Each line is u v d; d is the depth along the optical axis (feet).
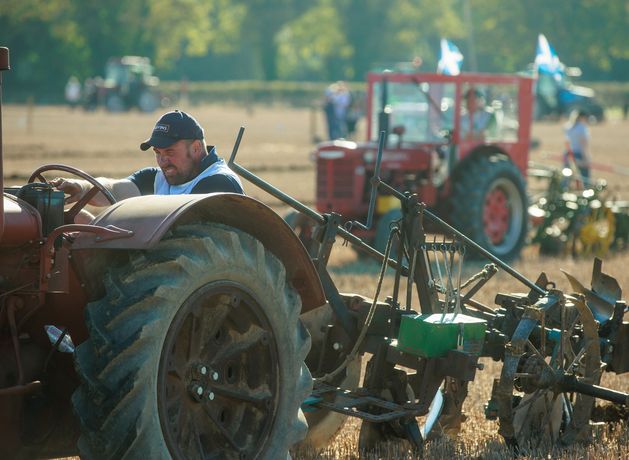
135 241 46.98
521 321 65.05
